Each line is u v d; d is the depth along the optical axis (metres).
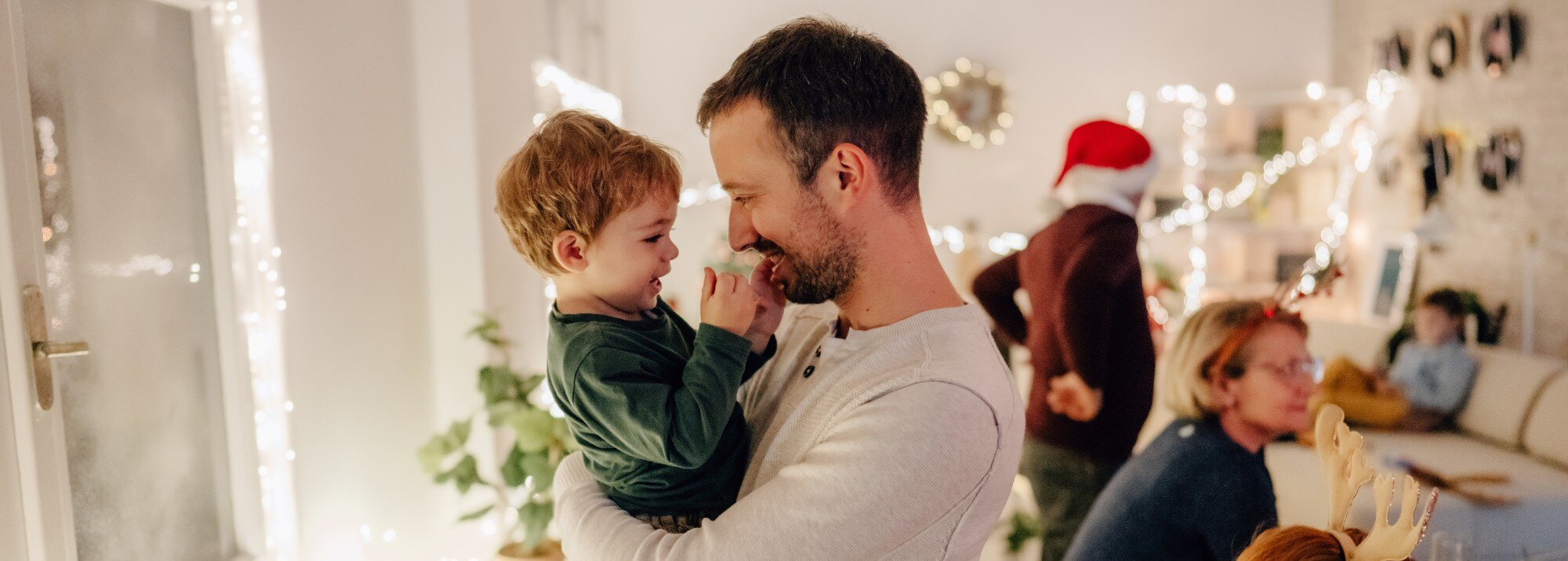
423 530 2.59
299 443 2.03
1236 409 2.00
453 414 2.66
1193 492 1.99
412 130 2.55
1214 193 5.15
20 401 1.30
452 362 2.64
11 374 1.30
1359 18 4.87
